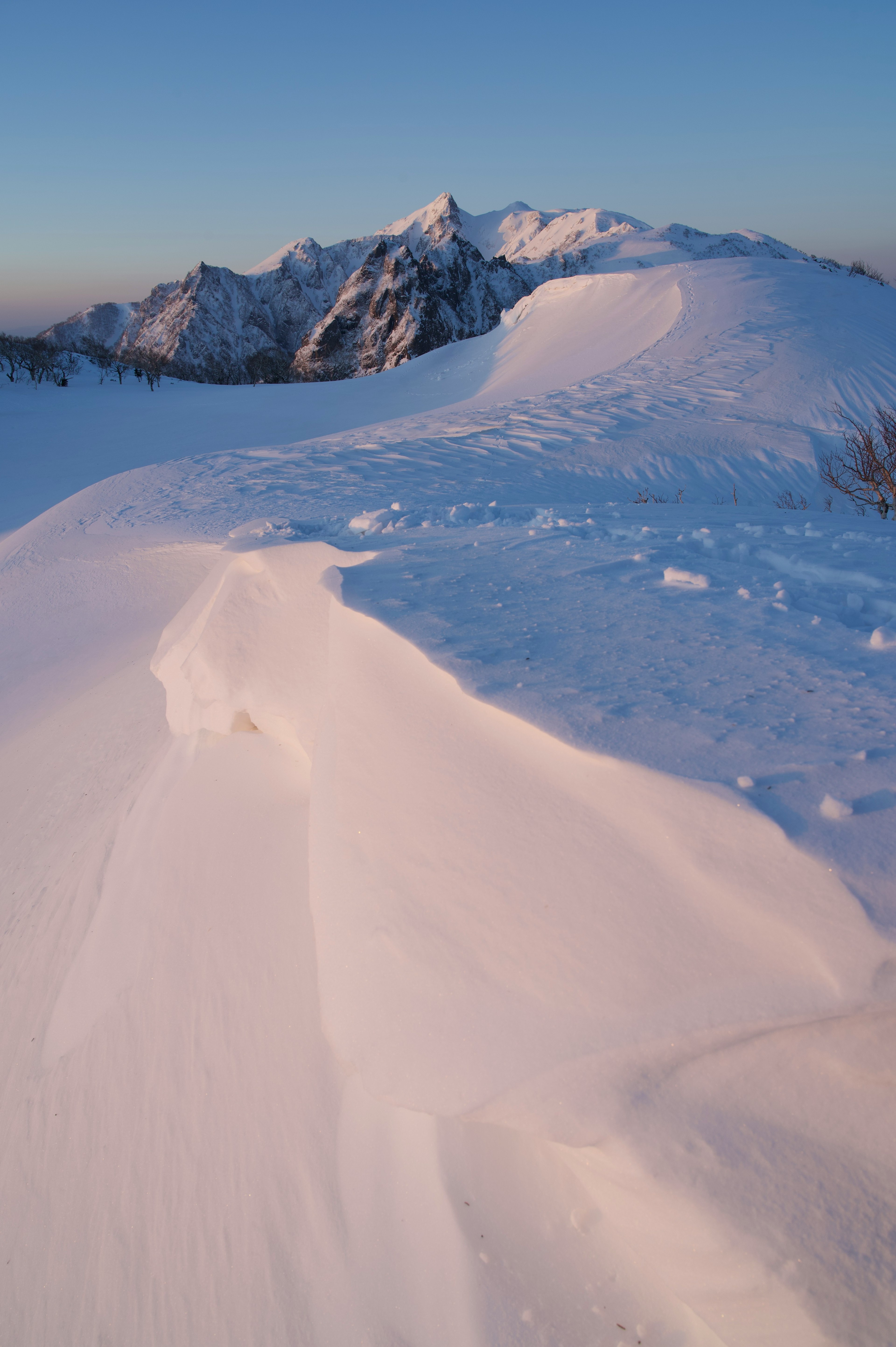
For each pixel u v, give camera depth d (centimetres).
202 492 1773
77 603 1326
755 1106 141
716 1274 136
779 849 143
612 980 151
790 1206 135
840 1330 128
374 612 258
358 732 230
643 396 2312
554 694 194
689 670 208
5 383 7388
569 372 3569
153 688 728
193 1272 220
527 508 601
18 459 3978
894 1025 136
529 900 168
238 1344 196
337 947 199
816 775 156
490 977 166
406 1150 197
